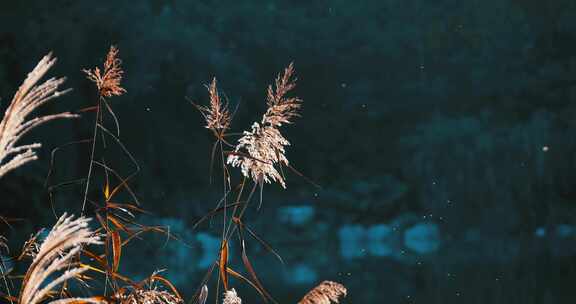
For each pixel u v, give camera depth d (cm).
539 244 2511
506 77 3553
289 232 2573
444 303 1158
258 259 2178
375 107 3466
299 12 3550
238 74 2973
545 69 3497
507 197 2950
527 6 3634
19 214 1856
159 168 2686
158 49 2714
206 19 3353
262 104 3128
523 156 2981
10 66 2261
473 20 3644
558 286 1328
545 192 2947
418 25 3634
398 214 2956
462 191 2983
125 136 2603
